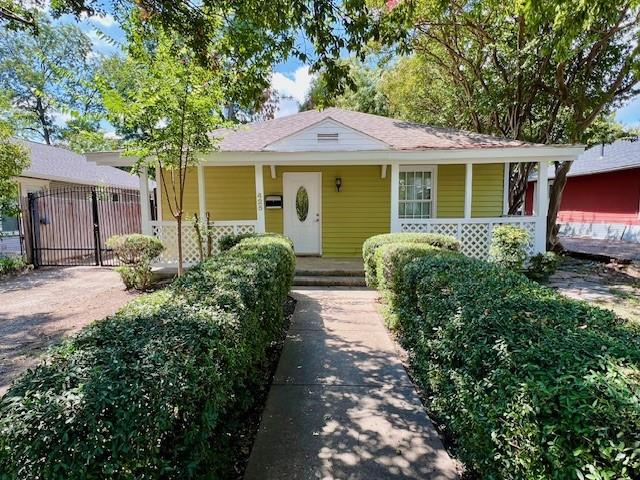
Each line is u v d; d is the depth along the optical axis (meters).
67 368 1.32
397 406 2.79
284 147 8.30
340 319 4.99
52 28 18.94
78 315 5.26
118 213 12.35
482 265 3.12
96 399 1.15
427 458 2.20
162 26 3.98
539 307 2.00
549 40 7.28
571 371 1.31
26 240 9.18
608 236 15.76
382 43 4.13
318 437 2.41
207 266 3.19
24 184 11.02
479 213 9.34
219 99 4.84
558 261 8.65
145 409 1.20
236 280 2.69
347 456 2.22
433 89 13.78
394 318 4.16
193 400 1.44
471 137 8.84
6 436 1.06
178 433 1.43
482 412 1.65
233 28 3.96
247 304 2.50
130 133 5.89
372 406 2.79
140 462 1.18
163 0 3.64
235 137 9.06
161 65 4.55
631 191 14.73
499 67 9.93
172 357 1.45
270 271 3.39
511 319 1.84
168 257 8.05
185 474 1.42
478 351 1.70
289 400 2.88
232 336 1.88
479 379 1.75
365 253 6.66
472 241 8.09
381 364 3.54
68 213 10.58
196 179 9.23
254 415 2.68
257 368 3.08
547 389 1.24
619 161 14.87
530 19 5.14
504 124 10.91
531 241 8.06
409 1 4.07
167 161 5.25
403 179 9.35
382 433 2.45
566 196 18.81
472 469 1.94
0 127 7.92
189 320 1.83
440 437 2.40
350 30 3.73
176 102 4.67
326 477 2.04
